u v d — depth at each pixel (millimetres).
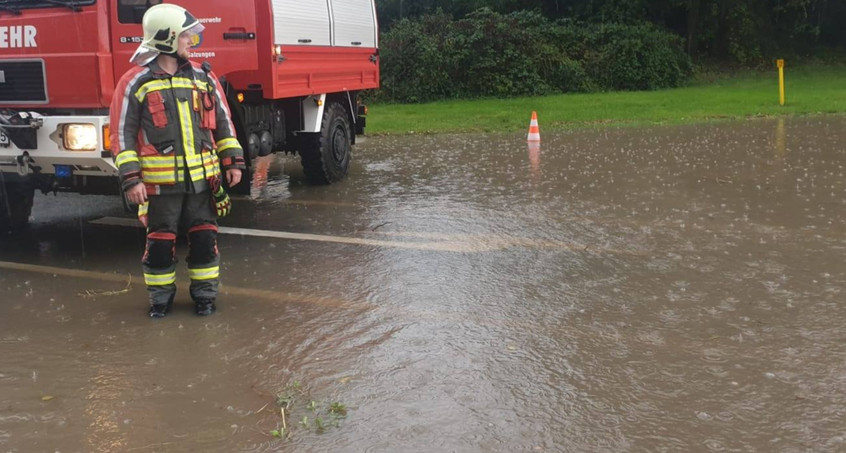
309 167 10195
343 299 5527
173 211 5133
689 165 11578
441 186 10133
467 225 7754
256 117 8602
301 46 8867
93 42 6711
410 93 27188
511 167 11797
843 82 30250
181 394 4047
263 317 5188
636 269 6121
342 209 8711
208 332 4930
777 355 4422
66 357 4551
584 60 29859
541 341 4680
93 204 9367
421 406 3869
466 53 27656
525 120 19328
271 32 8023
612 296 5480
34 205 9273
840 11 40156
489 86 28016
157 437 3605
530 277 5953
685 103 22750
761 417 3715
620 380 4137
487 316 5117
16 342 4793
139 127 5027
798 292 5504
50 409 3895
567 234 7301
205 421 3752
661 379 4141
